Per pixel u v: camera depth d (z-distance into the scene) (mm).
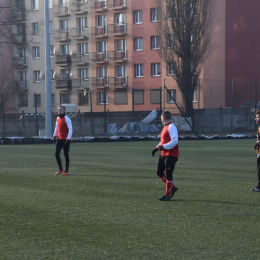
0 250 7836
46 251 7746
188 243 8180
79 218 10281
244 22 79562
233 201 12336
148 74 86312
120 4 88750
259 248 7848
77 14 94875
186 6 61562
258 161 14102
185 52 61562
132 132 58406
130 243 8195
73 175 18547
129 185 15531
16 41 72062
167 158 12633
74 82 94875
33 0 101562
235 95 79188
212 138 49844
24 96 102125
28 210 11234
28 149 36562
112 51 90000
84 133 57125
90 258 7355
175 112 59719
